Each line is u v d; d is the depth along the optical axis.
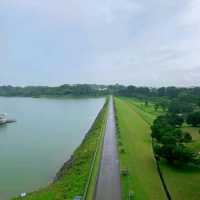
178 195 42.78
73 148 89.50
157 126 80.50
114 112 152.25
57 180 54.75
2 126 134.88
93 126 120.62
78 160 61.78
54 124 140.88
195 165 56.94
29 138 105.00
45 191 46.66
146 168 55.56
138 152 68.00
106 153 64.69
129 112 156.75
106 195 40.25
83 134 113.69
